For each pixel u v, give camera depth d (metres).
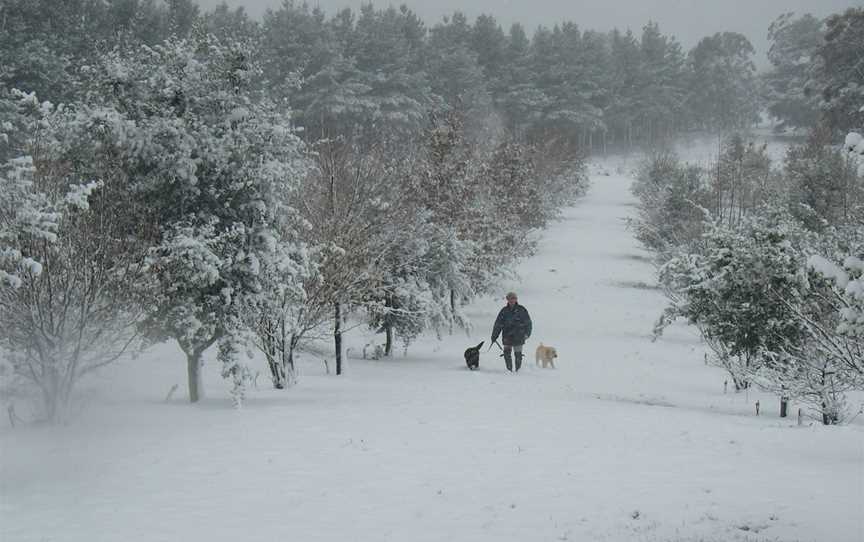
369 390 15.34
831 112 63.56
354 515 7.40
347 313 18.34
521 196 37.03
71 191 10.71
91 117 11.85
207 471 8.73
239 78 12.97
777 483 8.69
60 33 49.66
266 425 11.14
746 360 15.60
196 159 12.35
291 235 14.02
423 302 21.12
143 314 12.13
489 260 29.14
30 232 9.89
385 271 19.80
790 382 13.44
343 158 19.11
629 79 112.00
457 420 11.96
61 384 10.88
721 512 7.67
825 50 66.75
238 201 12.98
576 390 16.75
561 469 9.19
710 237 15.49
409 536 6.86
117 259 10.92
